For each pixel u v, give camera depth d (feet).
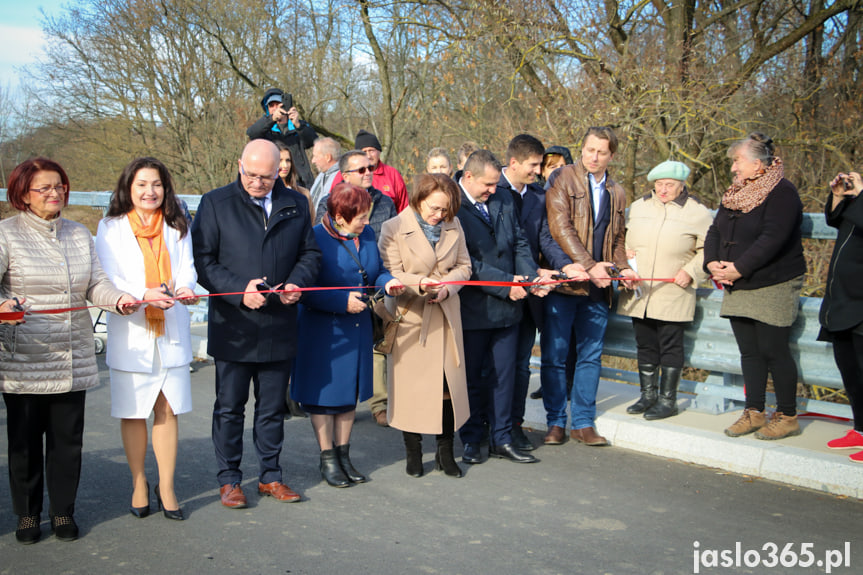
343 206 14.75
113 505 13.69
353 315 15.12
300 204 14.23
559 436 17.92
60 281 11.78
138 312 12.66
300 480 15.37
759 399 16.39
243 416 14.10
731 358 17.74
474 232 16.29
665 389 17.93
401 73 59.21
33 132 75.10
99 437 17.70
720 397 18.35
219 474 13.91
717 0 43.06
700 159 37.27
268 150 13.46
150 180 12.75
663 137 36.42
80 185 70.74
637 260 17.78
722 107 36.11
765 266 15.74
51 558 11.53
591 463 16.56
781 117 40.29
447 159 21.48
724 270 15.90
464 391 15.72
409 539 12.49
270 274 13.60
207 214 13.61
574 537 12.66
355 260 15.10
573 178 17.44
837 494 14.70
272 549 12.00
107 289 12.08
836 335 15.23
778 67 40.45
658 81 36.50
